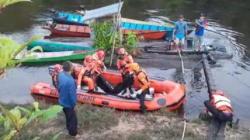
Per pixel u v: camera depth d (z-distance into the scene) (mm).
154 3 26234
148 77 12797
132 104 11172
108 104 11273
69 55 16031
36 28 20094
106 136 9617
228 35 20656
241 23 22891
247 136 10008
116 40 16453
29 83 13797
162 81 12656
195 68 15984
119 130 9977
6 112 1695
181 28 17812
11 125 1746
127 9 24625
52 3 24844
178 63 16484
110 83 12727
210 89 13336
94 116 10430
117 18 16094
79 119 10180
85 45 17281
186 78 15000
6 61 1558
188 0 27297
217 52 17750
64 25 19438
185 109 12078
